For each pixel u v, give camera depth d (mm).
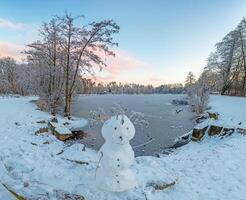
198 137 14883
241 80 44125
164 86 157875
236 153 10727
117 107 8266
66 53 24172
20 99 37156
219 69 45312
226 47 43344
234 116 18688
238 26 41812
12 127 15039
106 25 22188
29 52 26203
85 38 23156
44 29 24500
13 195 5551
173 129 20250
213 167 9164
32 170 6938
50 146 11828
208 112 23453
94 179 6879
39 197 5230
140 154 13562
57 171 7172
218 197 6738
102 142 15242
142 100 60094
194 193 6891
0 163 7461
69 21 22750
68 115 24031
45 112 24625
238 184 7625
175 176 7828
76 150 10961
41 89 27188
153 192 6488
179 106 41438
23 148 9742
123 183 6297
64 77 25641
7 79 69188
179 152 12961
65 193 5613
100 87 131250
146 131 19188
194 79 73688
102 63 24391
